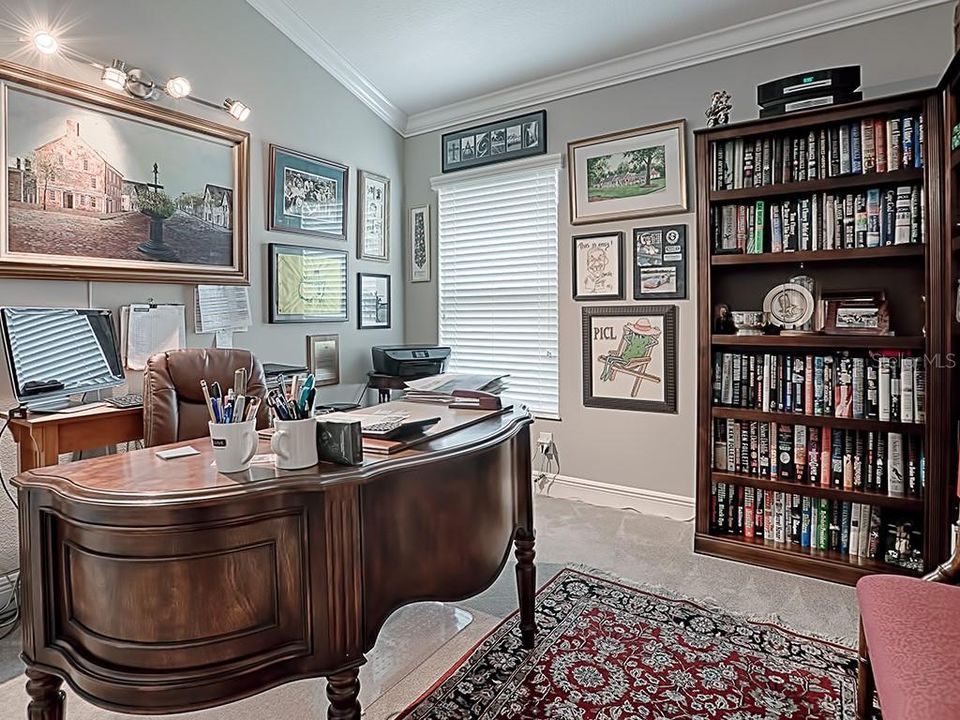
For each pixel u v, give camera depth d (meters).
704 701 1.74
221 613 1.15
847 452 2.59
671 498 3.32
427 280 4.27
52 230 2.42
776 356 2.73
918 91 2.29
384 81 3.82
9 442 2.35
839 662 1.92
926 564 2.35
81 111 2.51
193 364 2.41
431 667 1.93
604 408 3.54
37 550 1.24
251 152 3.23
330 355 3.77
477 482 1.60
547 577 2.59
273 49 3.33
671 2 2.83
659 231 3.29
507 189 3.88
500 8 3.04
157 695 1.12
